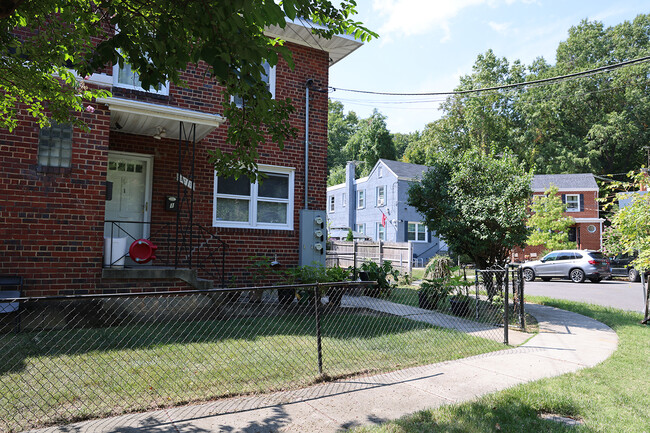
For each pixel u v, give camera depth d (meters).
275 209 10.84
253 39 3.42
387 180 33.34
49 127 7.02
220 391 4.42
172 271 7.69
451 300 9.77
